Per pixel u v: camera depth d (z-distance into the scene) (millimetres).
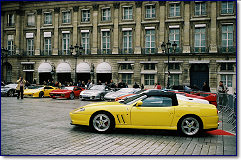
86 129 7922
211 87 30375
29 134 7039
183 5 32125
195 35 31938
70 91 21594
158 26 32906
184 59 31422
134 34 33938
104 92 20469
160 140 6641
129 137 6926
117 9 34625
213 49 30672
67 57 36500
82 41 36688
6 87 24531
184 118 7141
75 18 36594
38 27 38406
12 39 39781
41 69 36875
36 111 12250
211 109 7203
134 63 33469
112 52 34594
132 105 7383
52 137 6719
